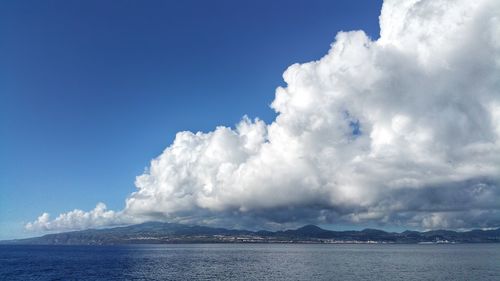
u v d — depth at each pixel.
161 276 146.12
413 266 188.88
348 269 173.12
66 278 140.00
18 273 158.50
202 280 133.38
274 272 160.50
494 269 171.25
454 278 137.38
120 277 143.12
